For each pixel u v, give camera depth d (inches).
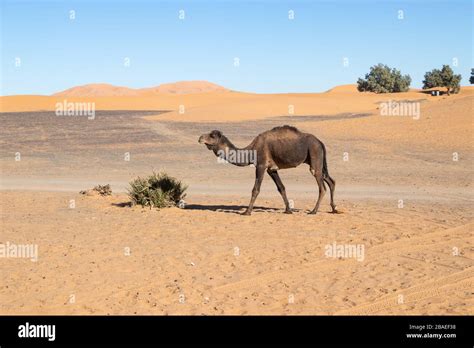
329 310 394.6
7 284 448.1
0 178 1186.0
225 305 403.9
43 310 398.0
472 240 579.5
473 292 427.8
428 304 404.2
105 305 405.1
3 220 693.9
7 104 4170.8
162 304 406.3
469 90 5260.8
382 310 394.6
